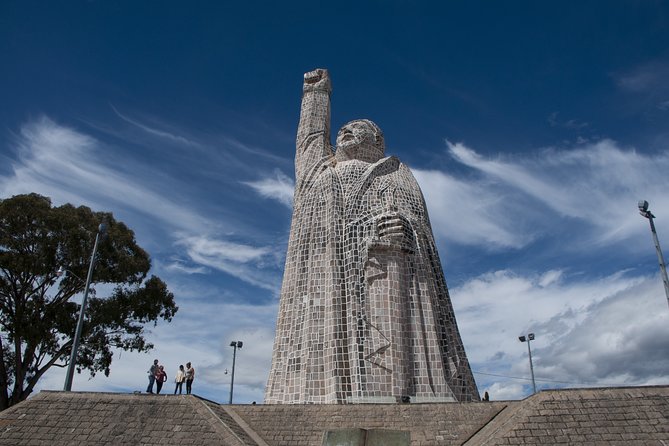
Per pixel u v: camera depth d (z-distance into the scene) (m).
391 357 26.53
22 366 36.00
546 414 17.98
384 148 35.16
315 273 29.39
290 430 20.67
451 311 29.72
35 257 36.00
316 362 27.23
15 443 18.73
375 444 15.18
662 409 17.81
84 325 37.50
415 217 31.09
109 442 18.64
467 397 27.73
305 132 35.75
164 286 41.94
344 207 30.77
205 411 19.67
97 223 39.03
